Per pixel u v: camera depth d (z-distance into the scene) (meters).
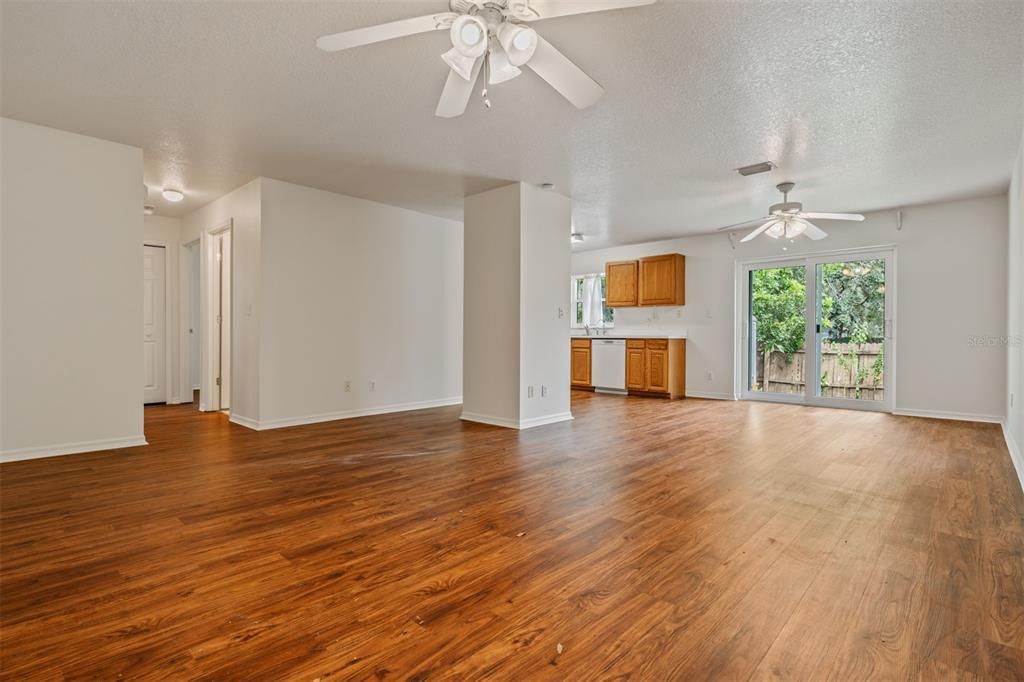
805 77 2.70
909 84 2.76
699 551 2.08
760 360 6.71
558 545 2.14
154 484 2.97
